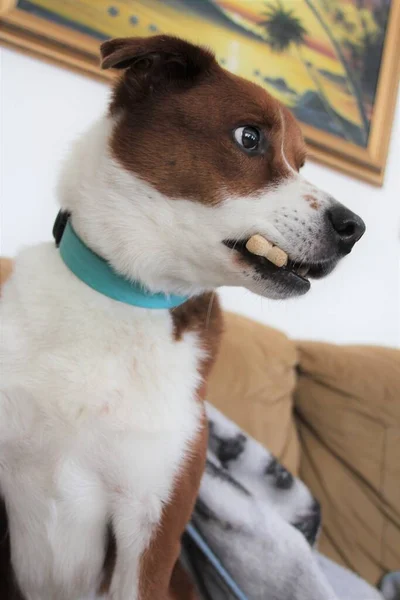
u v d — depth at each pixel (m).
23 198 0.83
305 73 1.12
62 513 0.52
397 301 1.32
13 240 0.82
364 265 1.25
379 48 1.24
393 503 0.81
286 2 1.08
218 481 0.65
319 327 1.18
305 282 0.53
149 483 0.51
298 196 0.52
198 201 0.51
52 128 0.84
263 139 0.53
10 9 0.80
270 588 0.62
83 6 0.85
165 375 0.52
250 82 0.55
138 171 0.51
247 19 1.03
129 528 0.52
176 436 0.52
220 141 0.51
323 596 0.61
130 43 0.51
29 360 0.51
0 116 0.80
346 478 0.83
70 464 0.51
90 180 0.53
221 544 0.63
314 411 0.86
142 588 0.51
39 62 0.82
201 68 0.53
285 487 0.72
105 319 0.52
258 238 0.51
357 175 1.19
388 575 0.78
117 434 0.50
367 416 0.85
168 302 0.54
